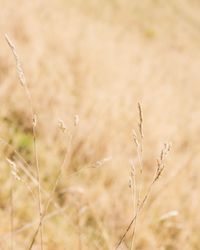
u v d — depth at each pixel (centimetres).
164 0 3284
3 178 318
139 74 808
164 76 1034
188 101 931
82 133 432
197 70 1622
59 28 883
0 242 235
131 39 1559
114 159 421
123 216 361
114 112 510
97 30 1173
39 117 455
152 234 352
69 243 276
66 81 583
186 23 3044
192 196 425
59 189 364
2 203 301
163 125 576
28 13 805
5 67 519
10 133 406
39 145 420
